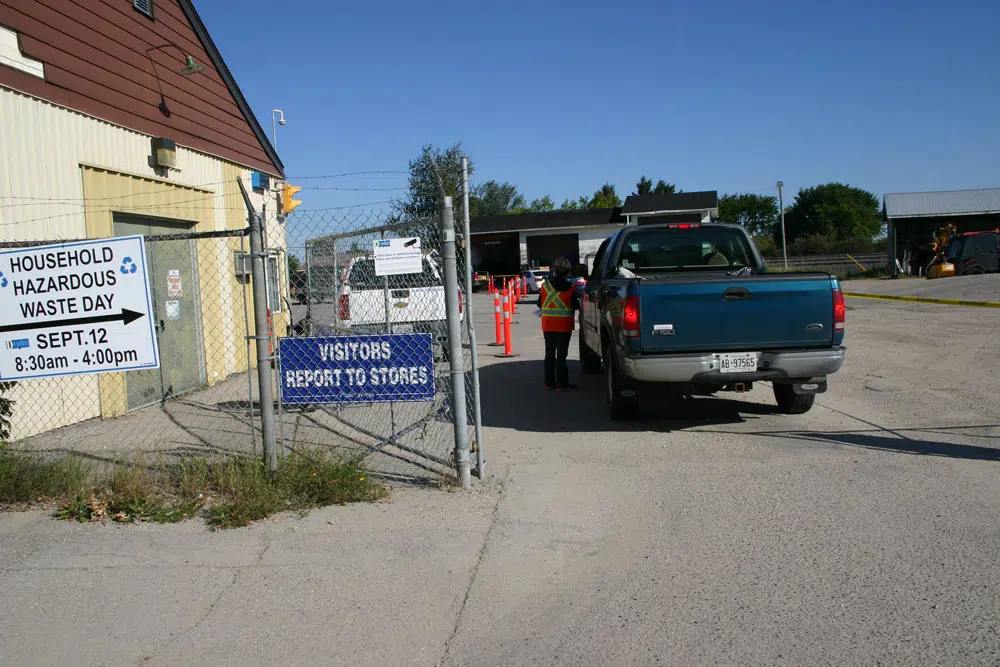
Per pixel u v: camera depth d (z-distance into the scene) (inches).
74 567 181.0
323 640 145.0
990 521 190.7
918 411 313.3
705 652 135.3
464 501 219.6
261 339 230.8
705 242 356.5
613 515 205.6
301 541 193.8
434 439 291.7
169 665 137.8
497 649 139.6
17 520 213.3
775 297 277.0
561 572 171.2
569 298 394.3
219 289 450.9
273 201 533.6
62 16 320.8
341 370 237.0
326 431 308.3
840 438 276.8
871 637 138.2
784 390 323.3
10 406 277.3
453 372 230.4
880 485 221.3
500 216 1839.3
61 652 142.9
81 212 329.7
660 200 1763.0
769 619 145.9
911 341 520.7
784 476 234.1
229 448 278.2
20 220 294.8
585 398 379.2
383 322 351.6
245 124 501.0
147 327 234.1
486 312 1047.6
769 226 3582.7
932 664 129.0
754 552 177.6
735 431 296.4
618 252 354.9
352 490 224.1
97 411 336.8
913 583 158.7
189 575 175.5
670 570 169.8
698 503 212.5
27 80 298.2
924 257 1467.8
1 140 286.2
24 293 235.3
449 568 175.5
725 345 278.5
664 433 297.6
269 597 163.6
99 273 233.1
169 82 405.1
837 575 163.8
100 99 343.6
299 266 341.1
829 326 279.0
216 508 212.8
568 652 137.4
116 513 214.1
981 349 470.3
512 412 349.4
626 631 143.8
